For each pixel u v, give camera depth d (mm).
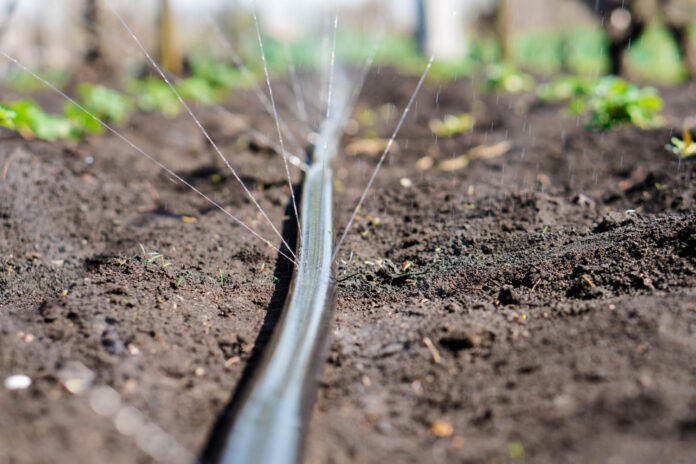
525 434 476
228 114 1303
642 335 517
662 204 721
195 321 591
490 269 648
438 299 623
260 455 447
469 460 466
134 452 470
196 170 915
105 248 699
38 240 694
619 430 452
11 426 477
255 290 644
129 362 534
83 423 485
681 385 479
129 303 596
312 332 551
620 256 621
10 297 612
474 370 527
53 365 525
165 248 698
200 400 514
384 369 544
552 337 539
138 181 858
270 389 498
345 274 666
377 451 483
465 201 796
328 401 521
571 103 1120
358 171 938
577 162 873
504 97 1397
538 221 721
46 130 903
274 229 744
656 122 972
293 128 1147
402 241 725
